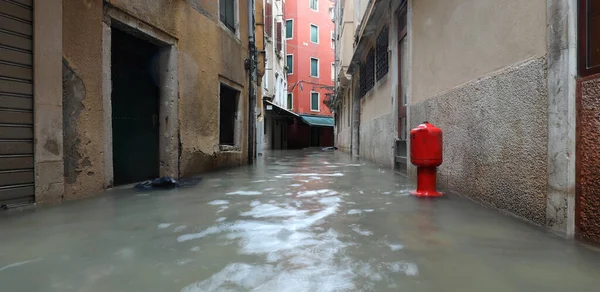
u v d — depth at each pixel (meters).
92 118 3.88
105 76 4.07
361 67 11.81
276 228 2.51
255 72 9.96
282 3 26.16
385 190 4.27
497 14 2.98
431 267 1.77
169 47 5.28
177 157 5.44
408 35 5.62
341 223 2.65
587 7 2.06
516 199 2.71
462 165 3.70
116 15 4.19
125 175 4.91
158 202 3.52
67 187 3.59
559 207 2.24
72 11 3.59
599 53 1.99
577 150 2.12
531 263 1.81
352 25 14.44
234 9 8.09
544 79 2.36
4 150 3.06
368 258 1.90
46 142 3.35
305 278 1.64
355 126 14.03
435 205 3.30
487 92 3.13
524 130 2.59
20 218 2.83
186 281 1.62
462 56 3.68
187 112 5.70
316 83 33.19
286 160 10.79
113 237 2.31
